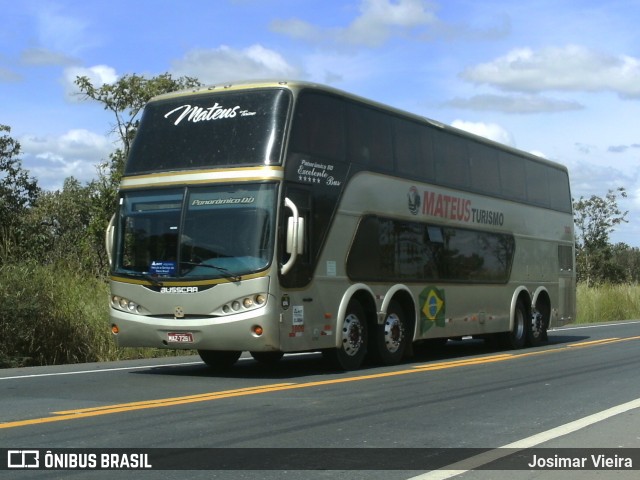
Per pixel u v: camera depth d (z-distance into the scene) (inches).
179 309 489.1
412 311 613.0
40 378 488.4
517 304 781.9
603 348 764.0
